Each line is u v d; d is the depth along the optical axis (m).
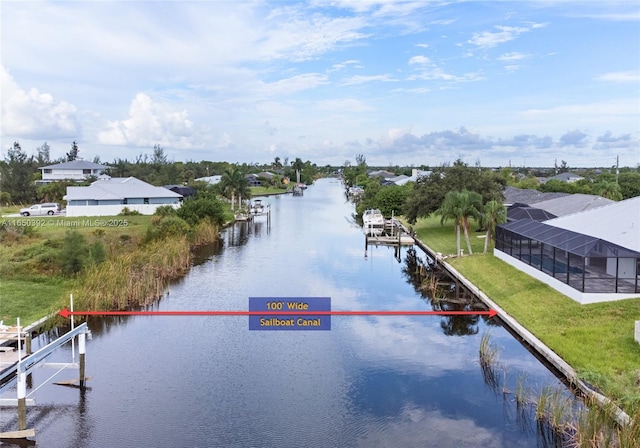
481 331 29.20
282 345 27.28
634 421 15.89
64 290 35.34
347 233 72.56
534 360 24.56
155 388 22.09
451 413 19.75
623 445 15.22
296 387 22.16
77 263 38.97
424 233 65.81
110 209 77.00
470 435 18.17
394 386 22.16
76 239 40.31
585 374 20.77
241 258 52.66
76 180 124.19
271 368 24.22
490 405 20.34
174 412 19.95
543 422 18.70
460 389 21.75
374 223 68.75
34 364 19.14
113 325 30.59
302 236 69.31
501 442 17.73
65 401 20.88
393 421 19.23
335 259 52.50
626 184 89.62
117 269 37.31
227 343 27.55
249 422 19.23
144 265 41.16
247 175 189.00
